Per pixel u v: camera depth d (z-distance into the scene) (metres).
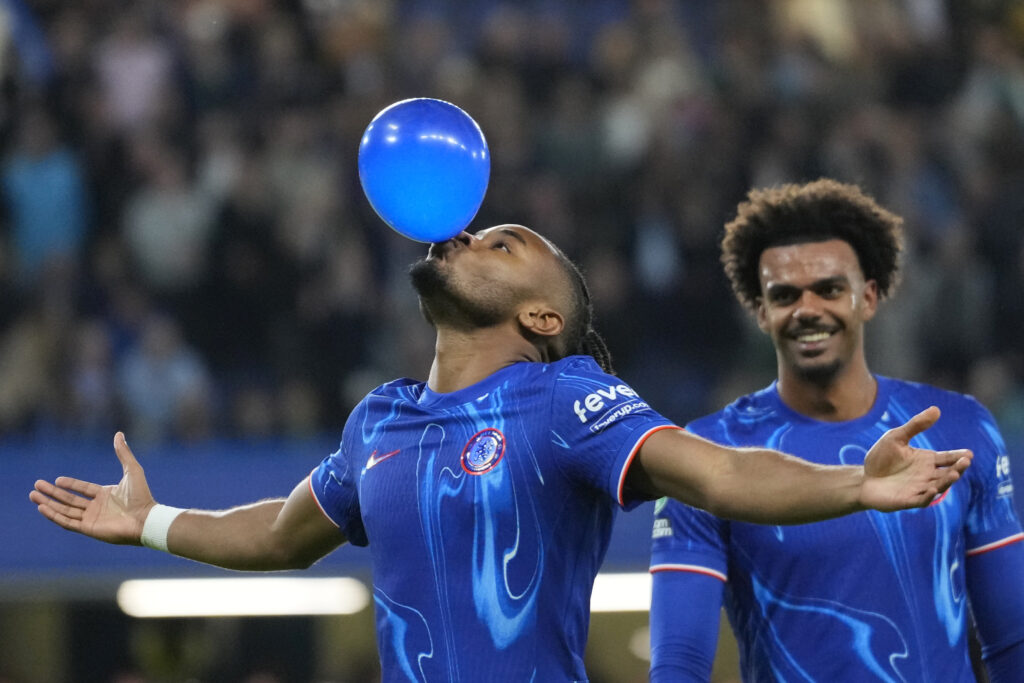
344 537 11.30
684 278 34.06
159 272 33.22
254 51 36.97
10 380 31.52
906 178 36.19
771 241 13.17
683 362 33.66
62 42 36.50
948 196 36.72
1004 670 12.55
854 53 39.28
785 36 38.88
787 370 13.02
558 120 36.03
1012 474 28.62
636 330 33.19
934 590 12.18
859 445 12.71
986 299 34.03
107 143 34.94
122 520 11.62
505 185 34.75
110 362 31.94
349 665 31.12
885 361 32.16
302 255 33.22
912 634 12.06
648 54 37.94
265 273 33.06
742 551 12.45
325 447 29.53
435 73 37.81
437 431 10.18
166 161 34.38
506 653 9.70
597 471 9.67
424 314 11.16
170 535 11.53
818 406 12.94
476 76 37.12
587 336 11.79
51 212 34.22
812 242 12.97
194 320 33.06
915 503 8.46
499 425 10.01
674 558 12.55
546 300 10.89
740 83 37.66
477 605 9.75
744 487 9.01
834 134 37.06
